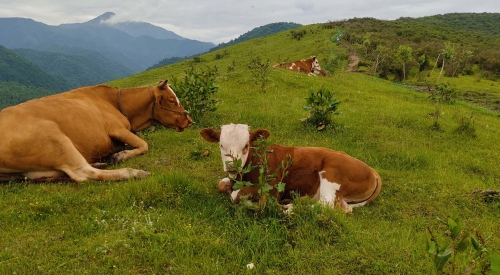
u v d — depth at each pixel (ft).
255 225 16.34
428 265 14.21
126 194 18.86
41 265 13.74
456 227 11.00
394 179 24.53
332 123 34.99
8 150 19.79
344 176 18.62
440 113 46.42
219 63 244.42
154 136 31.07
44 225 16.52
